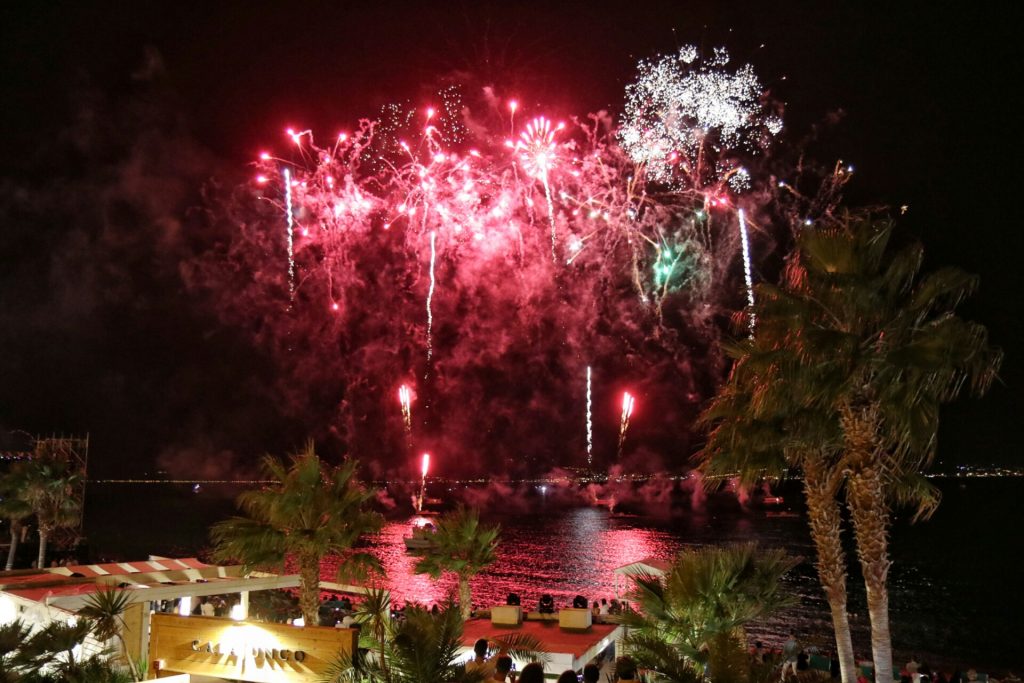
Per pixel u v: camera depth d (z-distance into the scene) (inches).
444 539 940.6
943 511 7736.2
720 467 610.9
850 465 569.6
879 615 550.9
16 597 885.8
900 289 552.1
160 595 880.3
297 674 506.3
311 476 806.5
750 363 555.8
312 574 813.2
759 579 570.3
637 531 4938.5
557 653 611.2
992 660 1439.5
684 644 522.0
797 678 438.6
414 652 409.4
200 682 522.9
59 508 1841.8
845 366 530.0
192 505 7568.9
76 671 588.1
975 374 513.3
